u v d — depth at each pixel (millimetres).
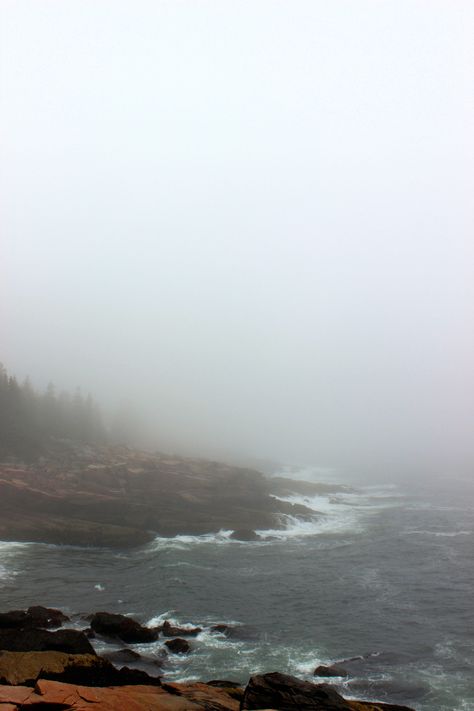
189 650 31516
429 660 31203
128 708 16844
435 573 50594
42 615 34812
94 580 46156
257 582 46719
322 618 38094
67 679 21750
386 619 38094
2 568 49031
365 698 26531
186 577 47375
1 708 15797
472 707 25781
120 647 31312
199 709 17844
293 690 19500
